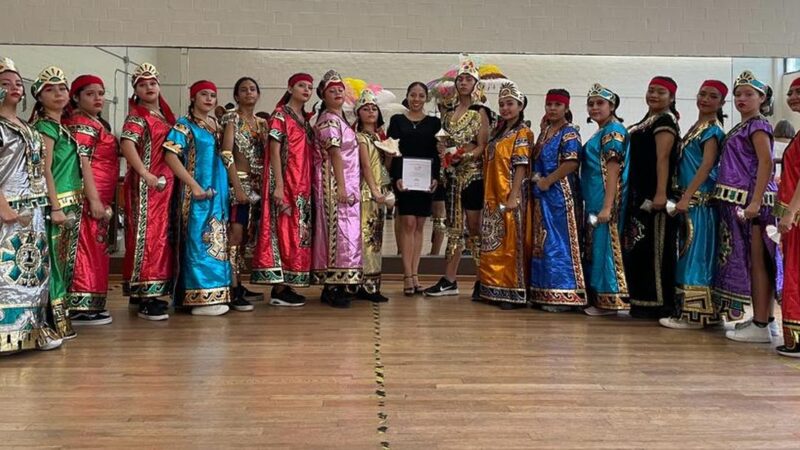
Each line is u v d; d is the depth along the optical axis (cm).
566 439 201
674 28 631
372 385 257
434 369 283
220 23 613
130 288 396
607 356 311
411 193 495
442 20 624
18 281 301
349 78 620
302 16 618
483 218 466
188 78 612
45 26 604
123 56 608
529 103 629
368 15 621
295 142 435
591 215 421
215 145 417
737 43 632
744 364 298
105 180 384
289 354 308
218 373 274
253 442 197
